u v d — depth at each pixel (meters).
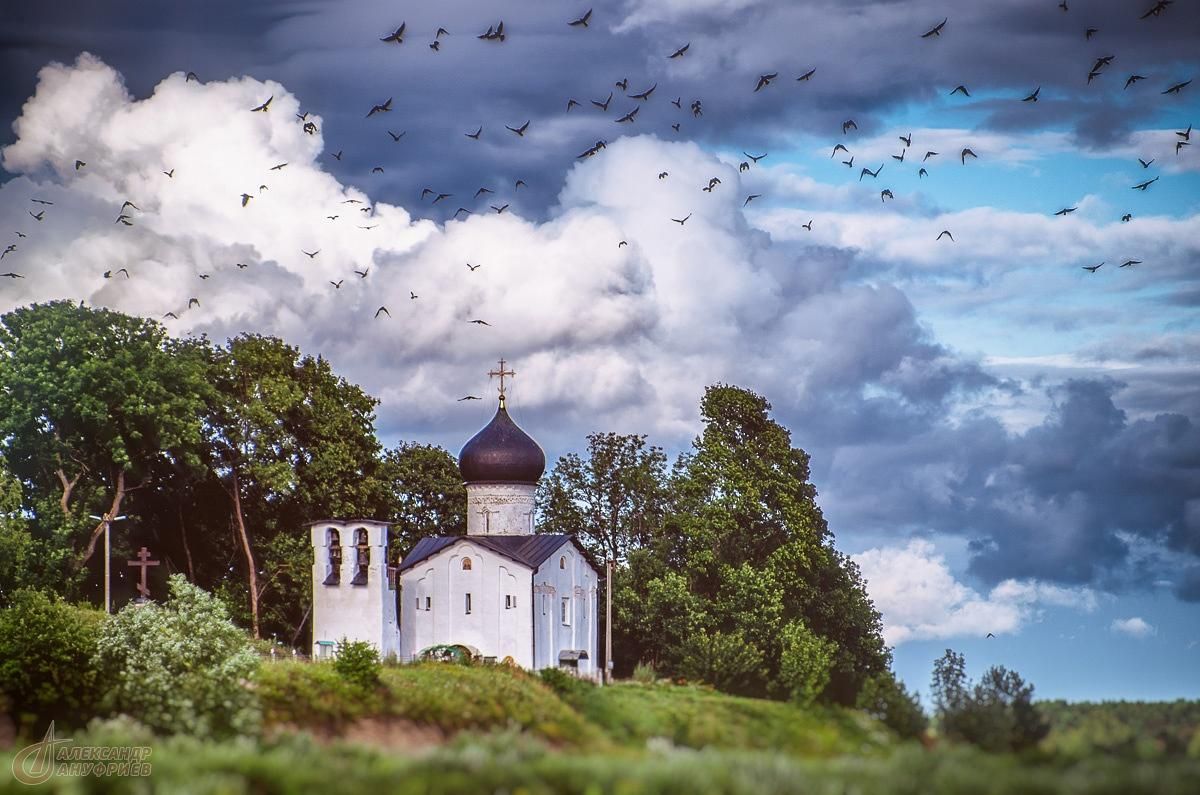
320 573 101.81
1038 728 55.34
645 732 57.88
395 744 64.62
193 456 103.81
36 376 100.25
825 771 44.41
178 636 70.94
